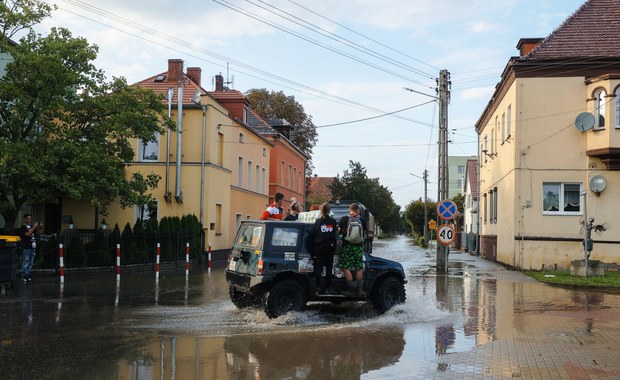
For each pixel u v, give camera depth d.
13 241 15.23
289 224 11.09
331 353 7.96
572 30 24.41
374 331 9.57
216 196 29.52
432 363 7.41
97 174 19.09
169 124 22.12
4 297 13.59
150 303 12.88
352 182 79.44
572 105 23.28
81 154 18.38
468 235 42.03
